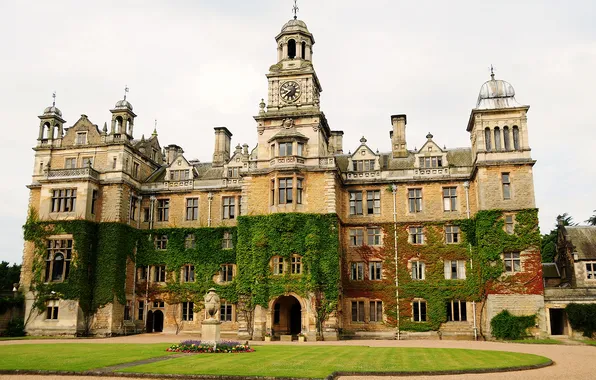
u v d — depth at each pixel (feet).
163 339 134.00
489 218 140.15
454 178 155.74
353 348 100.27
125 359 74.69
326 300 137.18
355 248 158.10
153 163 189.37
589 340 126.11
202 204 170.40
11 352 87.92
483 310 142.51
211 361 72.23
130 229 166.20
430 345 114.21
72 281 150.92
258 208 147.64
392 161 169.07
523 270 136.05
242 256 143.95
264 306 138.00
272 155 150.92
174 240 167.22
